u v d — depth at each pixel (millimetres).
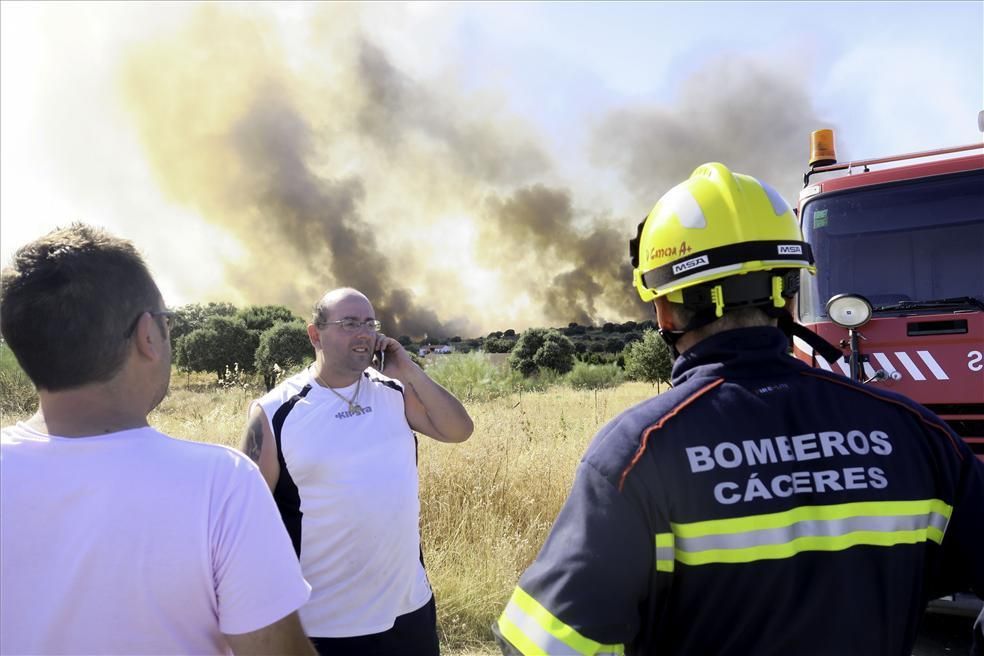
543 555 1124
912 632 1125
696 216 1243
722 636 1076
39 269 1161
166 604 1140
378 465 2389
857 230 4242
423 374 2707
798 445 1119
